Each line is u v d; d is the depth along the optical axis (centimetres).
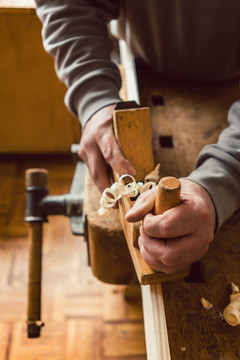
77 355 137
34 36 140
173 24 82
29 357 136
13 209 177
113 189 62
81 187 101
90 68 76
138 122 61
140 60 100
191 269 67
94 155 71
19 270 158
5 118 171
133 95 93
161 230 55
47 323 144
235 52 86
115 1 85
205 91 94
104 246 74
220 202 61
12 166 192
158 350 58
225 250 67
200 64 90
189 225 55
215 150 65
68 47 77
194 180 61
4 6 131
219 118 88
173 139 83
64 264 160
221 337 59
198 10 78
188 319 60
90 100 74
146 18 83
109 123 69
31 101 163
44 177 95
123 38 97
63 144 186
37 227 94
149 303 65
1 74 152
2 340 139
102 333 142
